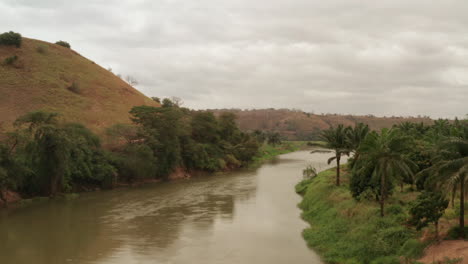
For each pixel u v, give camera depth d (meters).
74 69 106.19
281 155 137.00
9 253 26.64
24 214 39.75
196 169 77.62
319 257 24.78
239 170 86.56
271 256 25.20
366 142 27.12
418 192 33.59
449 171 20.36
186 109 107.38
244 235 30.77
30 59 98.94
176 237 30.53
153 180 66.19
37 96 82.69
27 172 45.62
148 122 69.50
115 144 66.81
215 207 43.16
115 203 46.12
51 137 48.22
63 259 25.33
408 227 23.98
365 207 29.91
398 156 26.66
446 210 25.75
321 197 39.84
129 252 26.77
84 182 55.84
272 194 52.09
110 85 108.12
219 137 92.06
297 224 34.38
